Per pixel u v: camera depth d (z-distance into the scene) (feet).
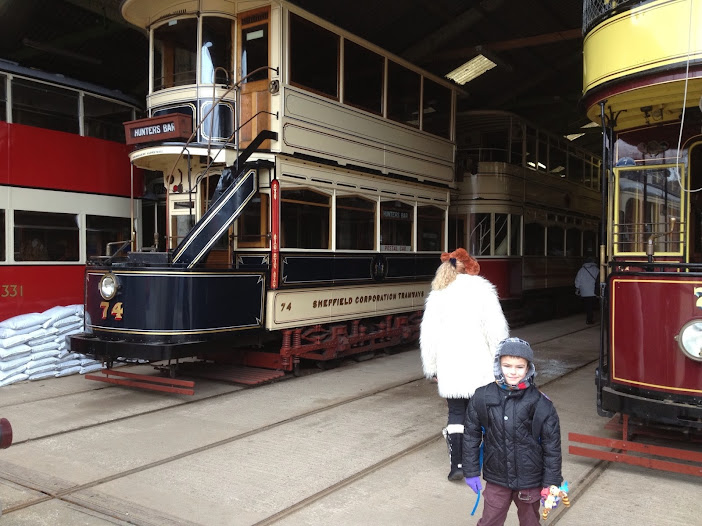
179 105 26.37
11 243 28.99
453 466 14.82
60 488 14.32
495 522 9.64
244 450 17.04
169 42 27.22
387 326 33.04
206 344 22.58
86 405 21.97
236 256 26.30
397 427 19.39
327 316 28.48
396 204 34.01
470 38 51.06
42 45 38.40
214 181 27.09
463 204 46.85
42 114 31.22
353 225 30.58
